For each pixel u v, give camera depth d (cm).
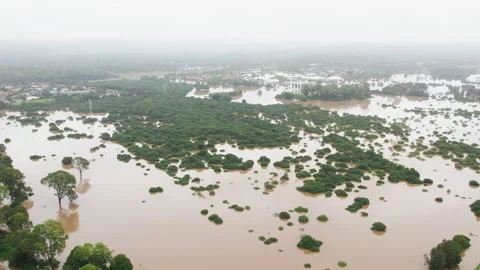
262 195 12112
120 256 7869
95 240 9388
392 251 9056
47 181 10819
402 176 13438
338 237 9669
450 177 13788
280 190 12512
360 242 9444
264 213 10906
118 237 9538
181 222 10331
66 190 11012
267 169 14462
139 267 8312
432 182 13200
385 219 10625
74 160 14088
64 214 10731
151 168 14450
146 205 11325
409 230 10038
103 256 7619
